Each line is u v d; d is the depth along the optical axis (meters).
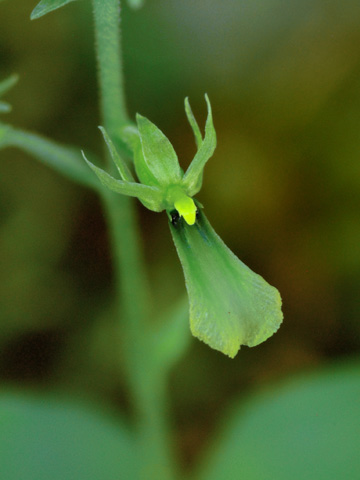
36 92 0.21
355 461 0.16
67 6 0.21
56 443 0.17
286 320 0.20
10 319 0.20
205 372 0.20
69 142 0.21
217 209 0.21
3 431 0.17
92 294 0.20
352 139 0.21
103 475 0.17
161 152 0.14
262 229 0.21
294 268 0.20
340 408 0.17
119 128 0.15
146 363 0.17
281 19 0.22
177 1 0.22
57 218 0.21
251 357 0.20
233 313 0.14
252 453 0.17
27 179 0.21
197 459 0.19
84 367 0.20
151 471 0.17
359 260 0.20
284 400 0.17
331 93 0.21
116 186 0.14
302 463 0.16
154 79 0.21
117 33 0.15
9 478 0.16
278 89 0.22
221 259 0.14
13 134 0.16
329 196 0.21
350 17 0.22
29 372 0.20
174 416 0.19
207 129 0.14
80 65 0.21
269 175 0.21
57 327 0.20
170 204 0.14
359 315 0.20
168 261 0.20
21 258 0.20
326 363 0.20
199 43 0.22
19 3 0.21
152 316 0.20
